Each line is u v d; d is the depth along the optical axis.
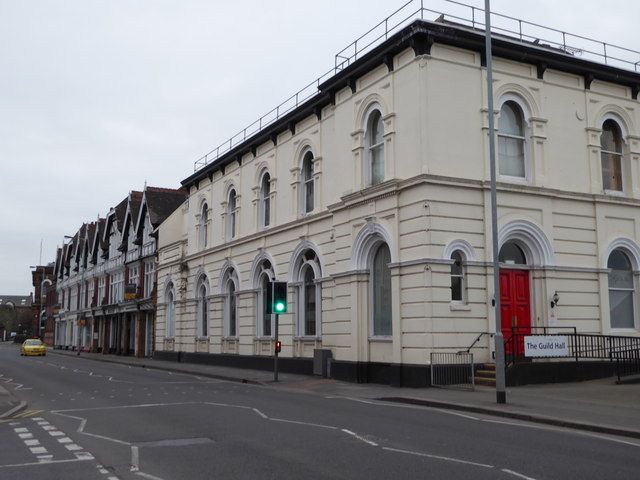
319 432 11.77
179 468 8.93
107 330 60.00
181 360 39.41
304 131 27.84
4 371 32.41
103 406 16.61
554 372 20.30
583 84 23.53
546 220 21.86
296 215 28.02
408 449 10.02
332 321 24.88
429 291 19.64
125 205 59.88
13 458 9.85
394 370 20.67
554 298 21.52
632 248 23.64
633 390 17.69
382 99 22.33
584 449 9.99
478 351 20.16
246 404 16.59
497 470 8.52
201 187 38.53
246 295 31.98
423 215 19.94
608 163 24.28
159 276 44.38
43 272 107.50
